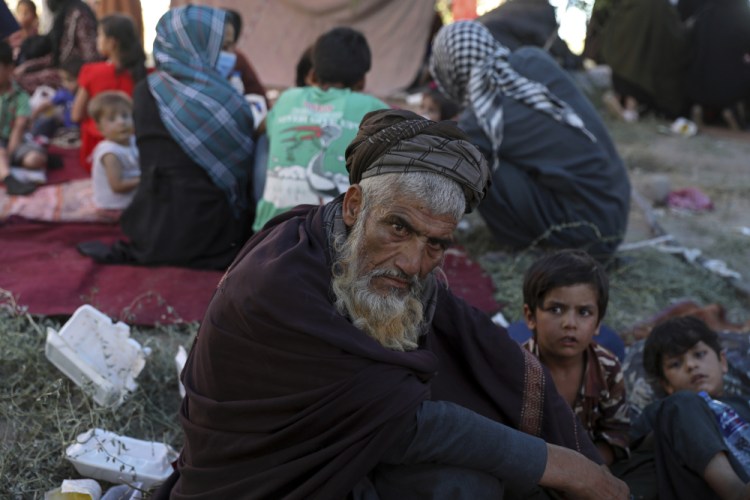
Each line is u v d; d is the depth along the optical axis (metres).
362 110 3.96
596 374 2.74
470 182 1.83
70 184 5.70
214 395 1.93
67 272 4.15
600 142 4.78
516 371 2.14
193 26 4.32
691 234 5.73
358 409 1.82
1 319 3.50
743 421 2.59
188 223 4.32
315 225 1.97
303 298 1.82
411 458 1.91
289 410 1.85
